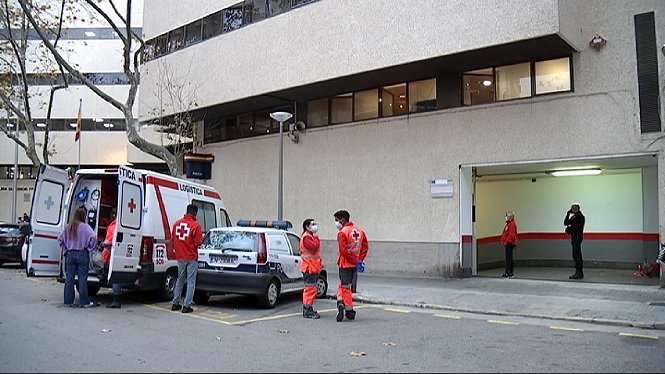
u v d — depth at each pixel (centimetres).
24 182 3716
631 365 676
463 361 692
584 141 1348
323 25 1655
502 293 1273
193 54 2064
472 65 1516
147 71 2258
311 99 1927
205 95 2012
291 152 1955
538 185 1898
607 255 1759
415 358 706
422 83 1653
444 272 1559
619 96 1309
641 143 1275
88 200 1215
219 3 2011
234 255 1126
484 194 1873
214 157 2255
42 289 1367
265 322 969
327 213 1834
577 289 1301
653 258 1515
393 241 1656
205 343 776
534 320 1010
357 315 1065
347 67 1591
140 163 3575
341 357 705
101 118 3716
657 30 1278
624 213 1734
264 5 1841
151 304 1154
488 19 1336
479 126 1515
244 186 2127
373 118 1745
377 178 1714
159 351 716
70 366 628
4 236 1958
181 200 1289
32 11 2742
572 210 1503
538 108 1419
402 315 1069
